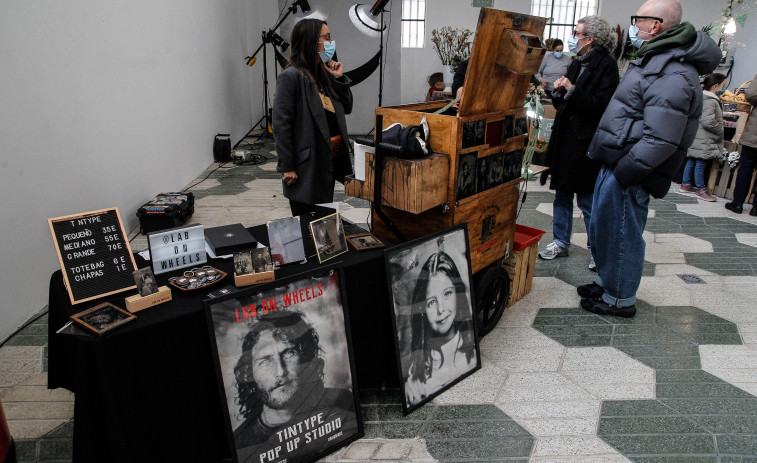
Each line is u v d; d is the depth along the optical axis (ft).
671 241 13.47
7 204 8.55
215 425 5.42
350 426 6.10
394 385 7.33
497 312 8.84
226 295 5.06
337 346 5.92
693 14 31.68
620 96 8.01
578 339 8.61
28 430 6.38
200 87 19.44
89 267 5.37
